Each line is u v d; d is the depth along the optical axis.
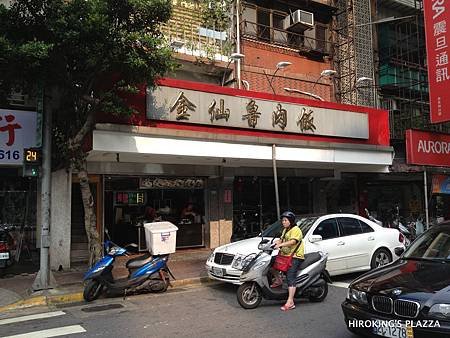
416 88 22.25
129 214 14.00
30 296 9.09
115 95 9.98
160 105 11.96
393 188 21.33
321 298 8.09
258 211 16.84
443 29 16.05
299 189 18.06
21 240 11.83
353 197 19.81
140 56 9.54
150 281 9.26
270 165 15.58
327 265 9.59
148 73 9.65
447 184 19.30
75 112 10.56
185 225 15.04
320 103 15.38
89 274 8.76
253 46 17.14
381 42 21.61
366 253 10.24
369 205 20.47
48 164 9.74
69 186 12.31
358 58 20.08
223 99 13.16
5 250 11.07
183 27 15.06
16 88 10.02
